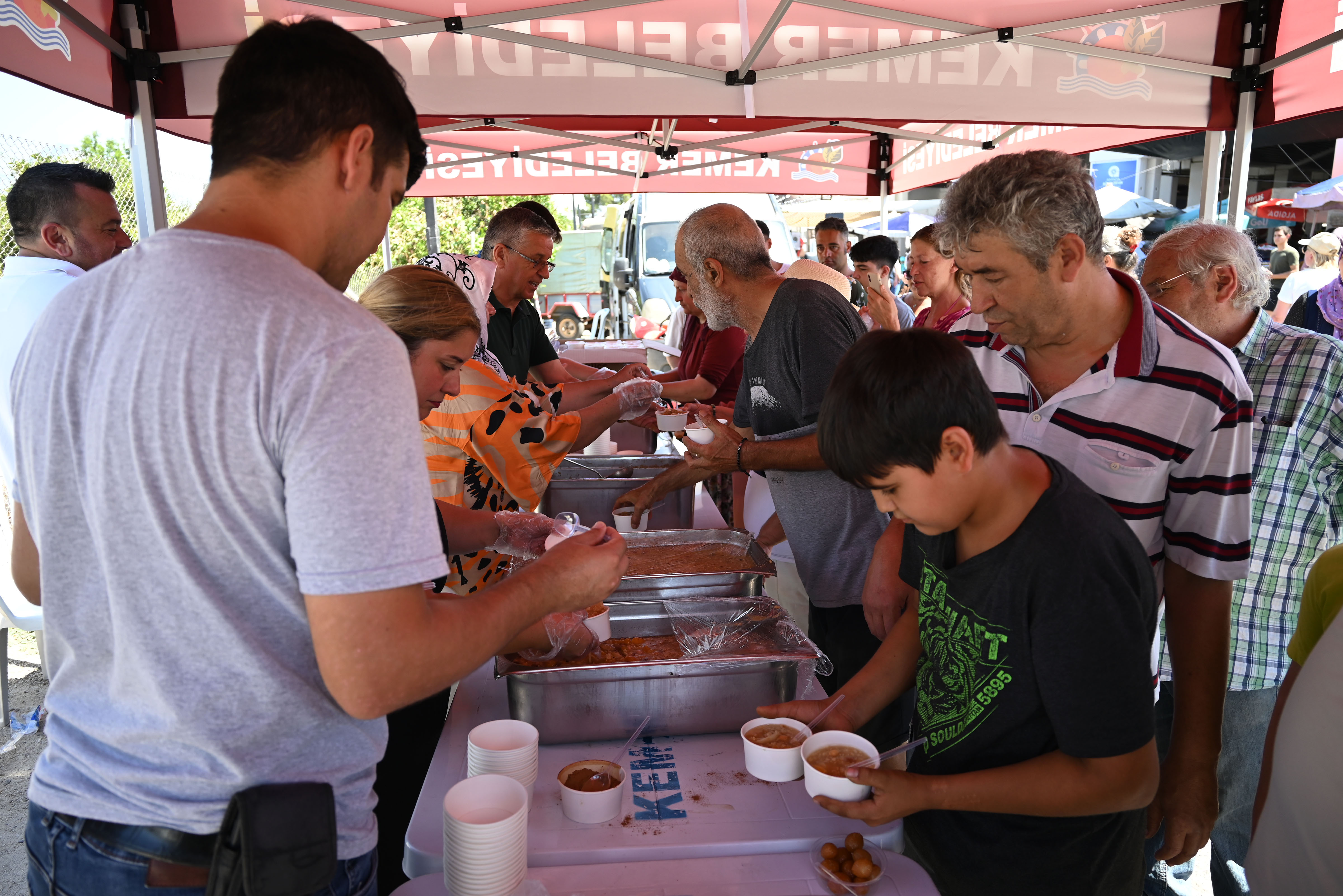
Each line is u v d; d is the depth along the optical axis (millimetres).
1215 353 1328
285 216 838
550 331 11320
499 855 981
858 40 2965
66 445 792
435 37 2830
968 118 3039
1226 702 1954
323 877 806
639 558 1919
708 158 6016
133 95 2695
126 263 802
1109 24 2957
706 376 3629
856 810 1062
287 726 808
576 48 2873
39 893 863
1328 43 2693
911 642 1396
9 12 2057
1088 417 1384
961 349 1002
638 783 1275
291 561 781
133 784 810
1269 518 1868
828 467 1062
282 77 815
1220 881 2010
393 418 764
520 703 1365
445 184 5996
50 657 872
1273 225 9984
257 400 730
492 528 1759
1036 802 1034
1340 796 963
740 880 1074
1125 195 10672
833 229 5121
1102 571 999
